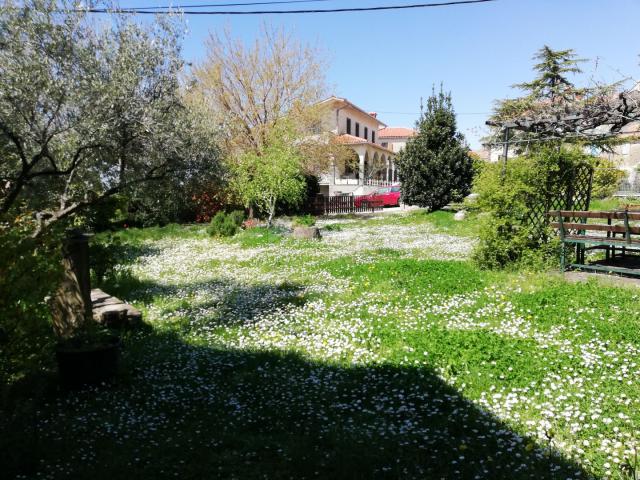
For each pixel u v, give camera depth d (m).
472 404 5.10
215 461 4.28
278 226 22.64
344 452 4.30
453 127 28.25
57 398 5.75
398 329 7.62
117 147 7.04
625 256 12.25
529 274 10.54
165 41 7.32
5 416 4.79
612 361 5.81
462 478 3.87
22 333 4.67
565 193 11.80
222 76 30.42
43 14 6.13
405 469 4.00
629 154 44.41
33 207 7.42
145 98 7.05
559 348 6.34
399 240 18.77
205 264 15.05
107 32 6.86
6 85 5.84
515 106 22.48
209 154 8.48
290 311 9.16
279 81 31.59
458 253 14.98
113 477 4.02
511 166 11.57
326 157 33.75
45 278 4.77
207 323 8.91
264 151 25.16
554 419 4.66
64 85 6.22
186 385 6.10
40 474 4.05
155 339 7.94
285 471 4.09
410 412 5.02
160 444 4.62
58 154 7.07
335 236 20.66
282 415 5.18
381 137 78.94
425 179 28.36
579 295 8.48
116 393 5.89
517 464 3.99
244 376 6.31
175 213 24.80
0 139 6.33
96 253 11.12
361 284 10.83
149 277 13.36
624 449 4.04
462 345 6.63
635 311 7.52
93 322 6.68
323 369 6.35
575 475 3.75
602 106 10.85
